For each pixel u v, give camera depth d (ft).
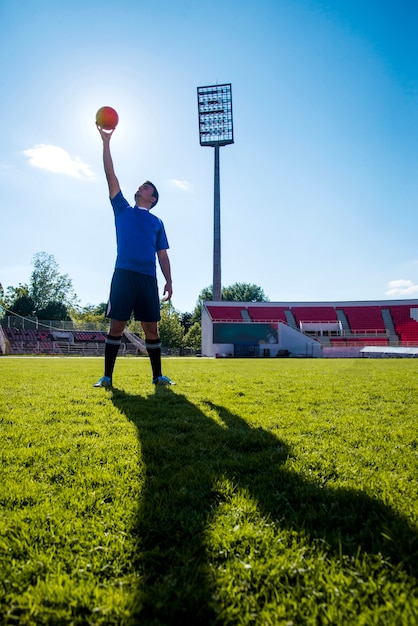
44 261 223.51
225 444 8.73
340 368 41.24
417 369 38.88
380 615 3.39
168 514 5.17
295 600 3.63
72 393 15.72
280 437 9.29
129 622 3.37
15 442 8.59
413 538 4.52
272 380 23.62
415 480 6.53
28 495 5.76
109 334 18.22
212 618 3.43
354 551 4.38
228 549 4.40
